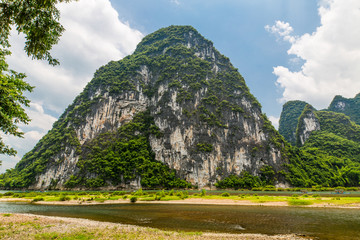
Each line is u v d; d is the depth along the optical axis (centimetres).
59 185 11162
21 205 4538
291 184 11512
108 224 2366
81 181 10944
